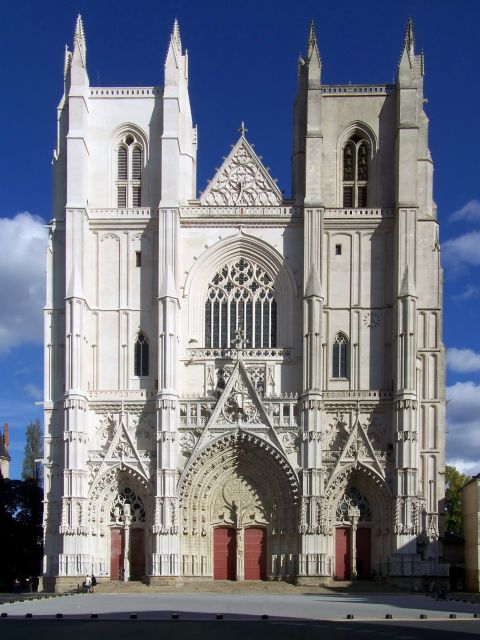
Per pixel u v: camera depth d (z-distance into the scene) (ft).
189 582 319.47
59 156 358.02
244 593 300.20
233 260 354.54
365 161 361.71
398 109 351.87
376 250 351.46
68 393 329.72
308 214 345.10
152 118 359.87
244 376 336.29
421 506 326.03
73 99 352.28
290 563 326.65
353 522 333.01
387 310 347.77
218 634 149.28
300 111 362.94
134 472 330.34
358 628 162.61
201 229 353.51
